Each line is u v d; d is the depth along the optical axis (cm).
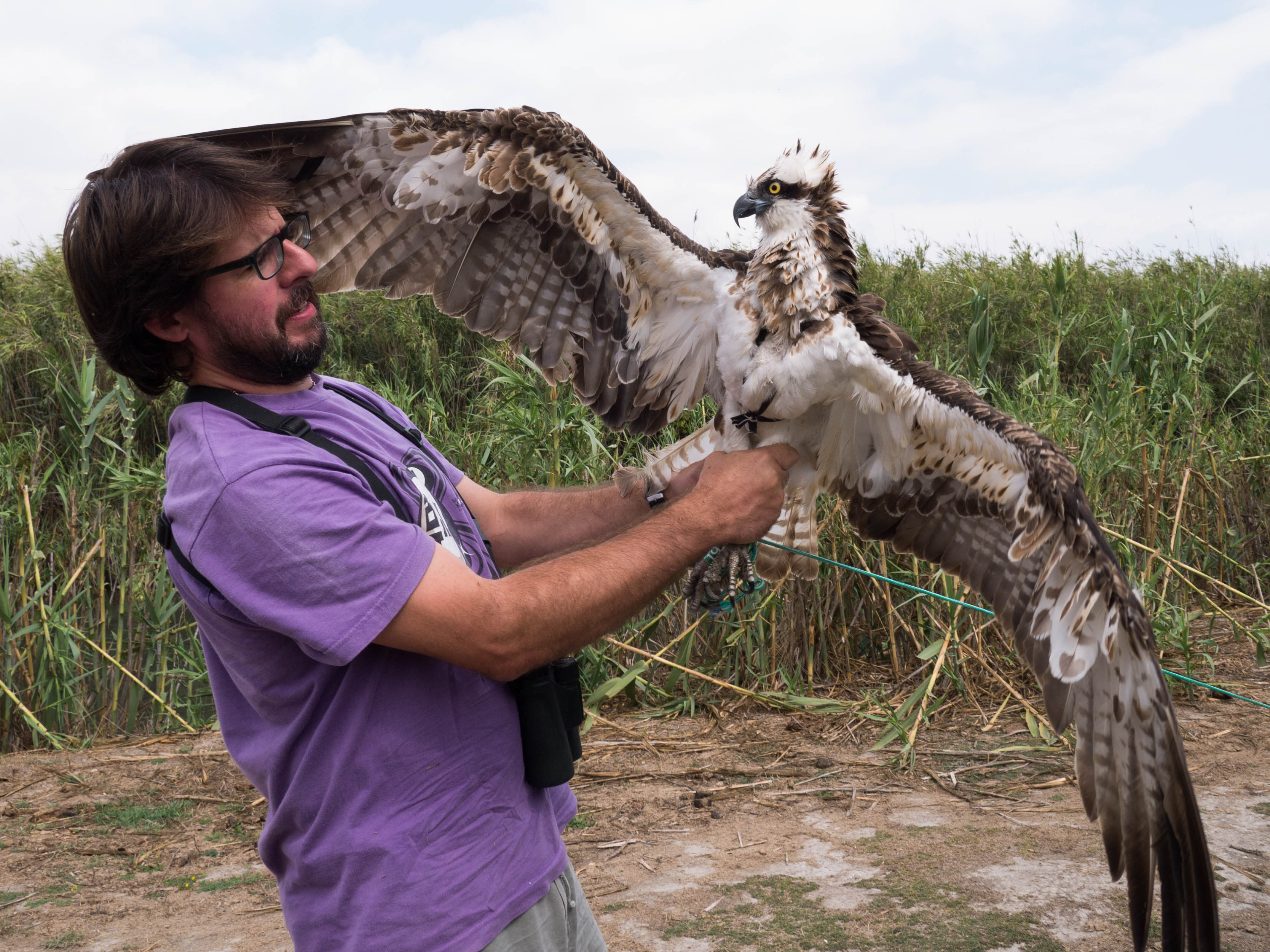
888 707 509
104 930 337
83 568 580
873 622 597
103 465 614
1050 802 409
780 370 275
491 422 638
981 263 1025
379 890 153
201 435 156
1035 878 343
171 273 155
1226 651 605
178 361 167
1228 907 317
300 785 157
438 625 152
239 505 148
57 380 589
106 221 155
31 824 430
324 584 148
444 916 154
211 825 427
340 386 193
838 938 308
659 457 307
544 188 276
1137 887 241
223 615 155
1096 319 832
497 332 298
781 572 314
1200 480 685
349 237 270
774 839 384
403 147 261
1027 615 273
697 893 342
